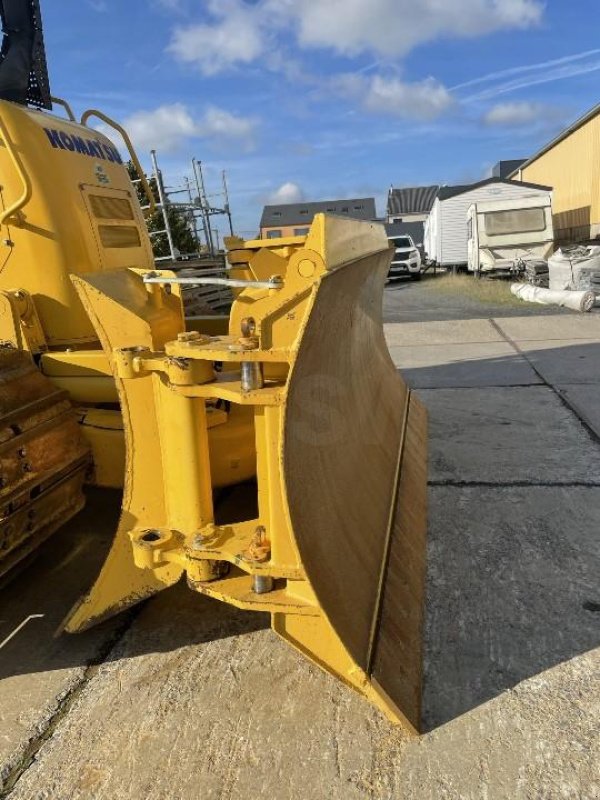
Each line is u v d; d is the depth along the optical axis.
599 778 1.85
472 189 21.52
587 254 12.80
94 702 2.24
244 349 1.89
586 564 2.97
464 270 23.41
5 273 3.06
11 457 2.41
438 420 5.20
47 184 3.00
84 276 2.28
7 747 2.05
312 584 1.87
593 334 8.82
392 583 2.50
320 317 1.94
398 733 2.04
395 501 3.03
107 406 3.02
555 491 3.74
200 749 2.02
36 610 2.81
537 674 2.29
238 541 2.18
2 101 2.92
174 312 2.53
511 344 8.43
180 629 2.65
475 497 3.71
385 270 3.65
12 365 2.66
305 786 1.86
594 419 5.03
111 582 2.48
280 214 67.00
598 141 21.84
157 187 12.05
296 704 2.19
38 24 3.73
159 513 2.39
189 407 2.17
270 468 1.97
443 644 2.46
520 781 1.85
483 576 2.91
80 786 1.90
